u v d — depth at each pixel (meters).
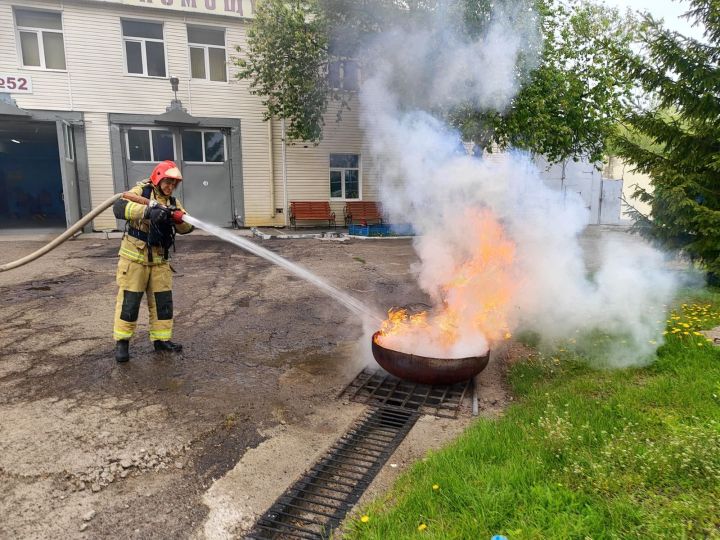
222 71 15.35
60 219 19.34
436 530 2.27
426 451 3.15
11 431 3.29
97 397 3.84
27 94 13.49
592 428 3.10
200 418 3.53
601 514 2.32
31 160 21.36
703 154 7.77
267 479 2.86
